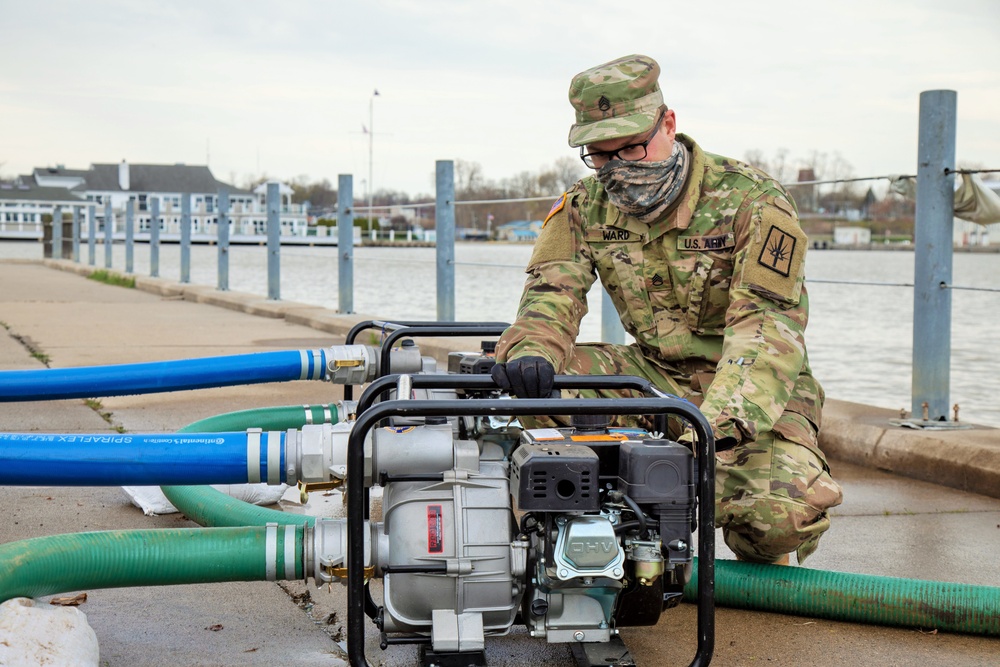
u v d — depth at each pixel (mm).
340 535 2488
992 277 29938
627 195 3037
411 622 2338
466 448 2377
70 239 29766
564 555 2191
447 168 9234
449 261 9352
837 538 3752
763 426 2629
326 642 2740
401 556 2299
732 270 3131
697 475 2420
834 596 2881
